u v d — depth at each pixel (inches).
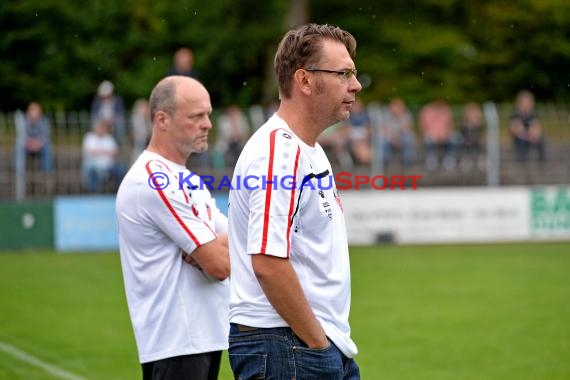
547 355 1090.1
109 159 2006.6
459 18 4055.1
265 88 3846.0
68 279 1624.0
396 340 1175.0
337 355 482.0
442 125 2172.7
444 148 2167.8
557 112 2180.1
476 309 1371.8
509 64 3971.5
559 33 3932.1
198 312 592.4
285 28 3767.2
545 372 1011.9
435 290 1534.2
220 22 3838.6
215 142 2090.3
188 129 601.0
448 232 2151.8
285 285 461.7
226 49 3853.3
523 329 1234.6
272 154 470.0
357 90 492.1
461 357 1083.3
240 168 483.5
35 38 3538.4
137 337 598.2
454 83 3887.8
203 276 596.7
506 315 1326.3
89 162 1998.0
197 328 590.9
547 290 1525.6
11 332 1218.0
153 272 590.9
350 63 486.0
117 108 2042.3
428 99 3804.1
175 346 587.2
